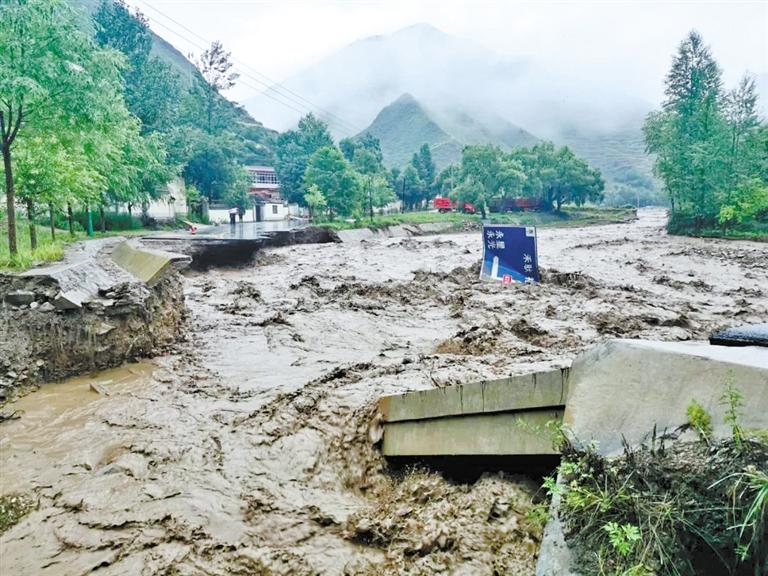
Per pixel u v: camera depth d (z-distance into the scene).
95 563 3.97
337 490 5.26
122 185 26.44
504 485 4.14
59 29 11.27
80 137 13.73
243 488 5.11
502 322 12.17
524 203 85.44
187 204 50.53
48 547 4.18
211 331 12.11
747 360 2.57
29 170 13.74
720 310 13.76
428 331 12.41
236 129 96.81
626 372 3.02
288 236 35.53
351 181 51.53
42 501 4.88
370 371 8.78
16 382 7.66
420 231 53.88
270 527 4.41
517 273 17.39
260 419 6.77
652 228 59.09
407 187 83.94
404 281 18.77
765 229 39.88
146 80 49.03
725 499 2.17
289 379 8.55
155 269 10.70
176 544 4.19
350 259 27.41
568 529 2.62
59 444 6.11
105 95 13.03
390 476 5.49
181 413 7.05
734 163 41.97
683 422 2.58
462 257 27.92
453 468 4.81
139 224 37.16
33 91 10.91
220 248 23.80
